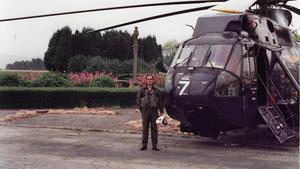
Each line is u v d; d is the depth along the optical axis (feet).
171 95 34.06
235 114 33.91
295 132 38.70
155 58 173.27
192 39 36.88
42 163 28.68
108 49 159.12
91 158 30.63
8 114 61.05
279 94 38.70
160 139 39.78
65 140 38.96
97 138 40.32
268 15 41.04
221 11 35.83
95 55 156.66
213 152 33.55
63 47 151.84
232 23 36.22
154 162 29.37
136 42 97.04
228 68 33.86
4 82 80.18
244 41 35.01
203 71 33.73
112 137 41.01
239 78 33.96
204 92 32.76
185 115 34.35
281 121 36.35
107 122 51.78
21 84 80.94
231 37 35.47
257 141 39.09
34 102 71.20
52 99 71.82
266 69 37.63
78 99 72.69
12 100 70.44
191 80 33.55
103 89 73.61
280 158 31.35
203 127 35.55
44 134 42.75
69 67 146.61
